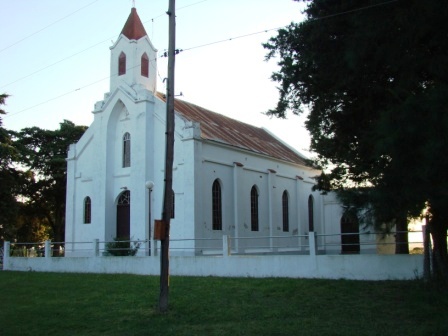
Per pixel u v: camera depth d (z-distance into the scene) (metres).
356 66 12.07
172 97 14.41
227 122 40.28
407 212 10.41
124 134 32.47
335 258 17.77
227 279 18.81
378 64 12.16
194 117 34.72
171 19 14.59
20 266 28.22
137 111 31.09
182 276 20.62
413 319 11.74
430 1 10.05
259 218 35.03
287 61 15.81
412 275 16.22
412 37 10.69
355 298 14.34
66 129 45.09
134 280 20.09
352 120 15.76
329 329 11.16
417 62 10.95
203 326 12.17
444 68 10.45
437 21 10.23
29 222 48.25
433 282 14.26
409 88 11.27
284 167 39.62
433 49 10.97
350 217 11.84
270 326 11.78
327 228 43.69
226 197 31.41
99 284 19.59
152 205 30.14
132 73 32.16
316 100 16.20
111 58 33.34
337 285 16.19
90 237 32.69
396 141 9.65
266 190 36.47
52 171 43.38
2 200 36.47
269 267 19.19
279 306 13.92
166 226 14.07
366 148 14.41
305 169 43.31
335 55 13.52
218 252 29.36
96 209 32.12
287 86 16.28
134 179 30.56
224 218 30.92
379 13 11.06
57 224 46.19
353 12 12.35
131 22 32.97
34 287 19.75
